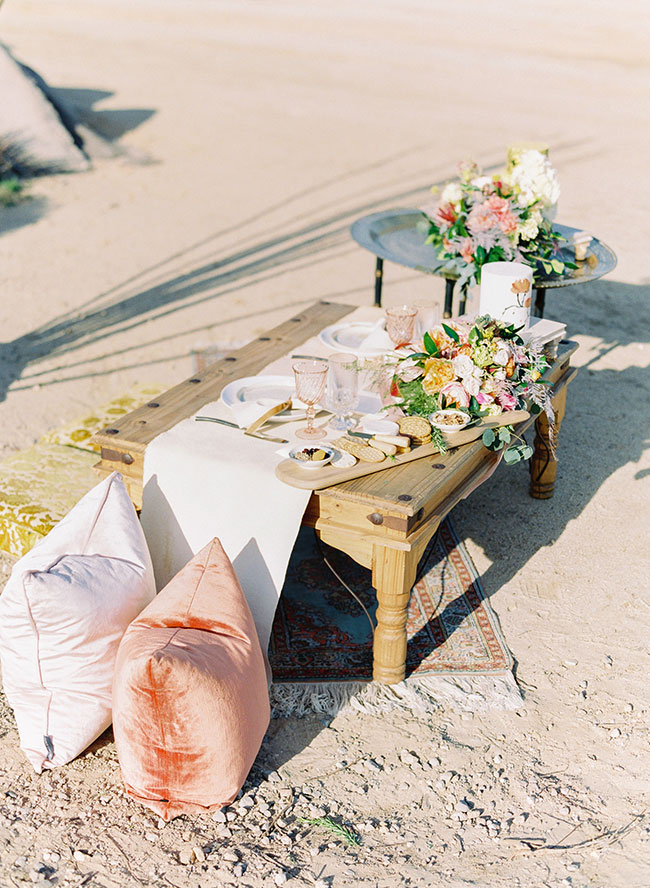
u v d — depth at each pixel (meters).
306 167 11.81
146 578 3.26
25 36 21.73
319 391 3.46
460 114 14.57
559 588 4.19
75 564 3.12
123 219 9.93
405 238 5.52
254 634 3.09
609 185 10.81
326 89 16.47
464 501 4.90
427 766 3.22
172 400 3.94
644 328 7.22
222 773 2.93
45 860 2.84
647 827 2.99
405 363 3.76
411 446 3.49
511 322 4.01
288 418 3.72
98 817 3.00
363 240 5.34
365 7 27.50
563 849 2.91
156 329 7.17
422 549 3.37
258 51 20.05
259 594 3.34
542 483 4.86
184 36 21.98
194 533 3.44
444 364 3.63
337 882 2.78
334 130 13.67
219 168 11.81
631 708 3.49
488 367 3.69
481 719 3.44
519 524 4.69
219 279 8.26
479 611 3.98
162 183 11.21
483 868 2.84
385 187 10.89
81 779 3.15
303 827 2.97
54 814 3.01
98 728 3.20
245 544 3.35
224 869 2.82
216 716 2.85
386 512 3.18
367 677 3.57
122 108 14.82
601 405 5.98
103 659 3.12
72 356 6.70
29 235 9.43
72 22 24.22
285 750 3.28
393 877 2.80
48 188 11.00
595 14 24.98
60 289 8.01
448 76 17.48
